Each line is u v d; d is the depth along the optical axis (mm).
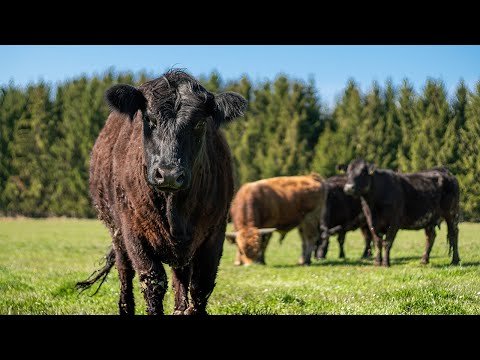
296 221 19672
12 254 22984
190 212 6266
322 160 50281
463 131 43094
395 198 16781
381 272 13977
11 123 60000
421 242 25188
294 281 12922
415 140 46688
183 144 5820
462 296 9180
